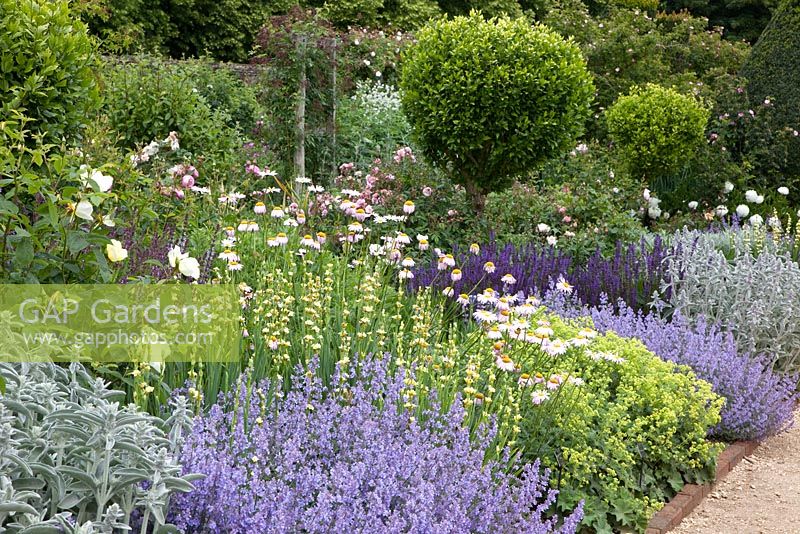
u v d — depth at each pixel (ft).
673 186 38.60
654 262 23.02
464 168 28.12
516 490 11.21
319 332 13.47
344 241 18.92
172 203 17.99
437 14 67.51
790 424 18.22
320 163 33.81
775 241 26.50
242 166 28.91
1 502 6.97
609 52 47.24
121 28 51.47
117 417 7.78
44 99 16.89
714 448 15.53
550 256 23.34
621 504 13.07
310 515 9.08
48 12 17.11
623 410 14.42
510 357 14.30
